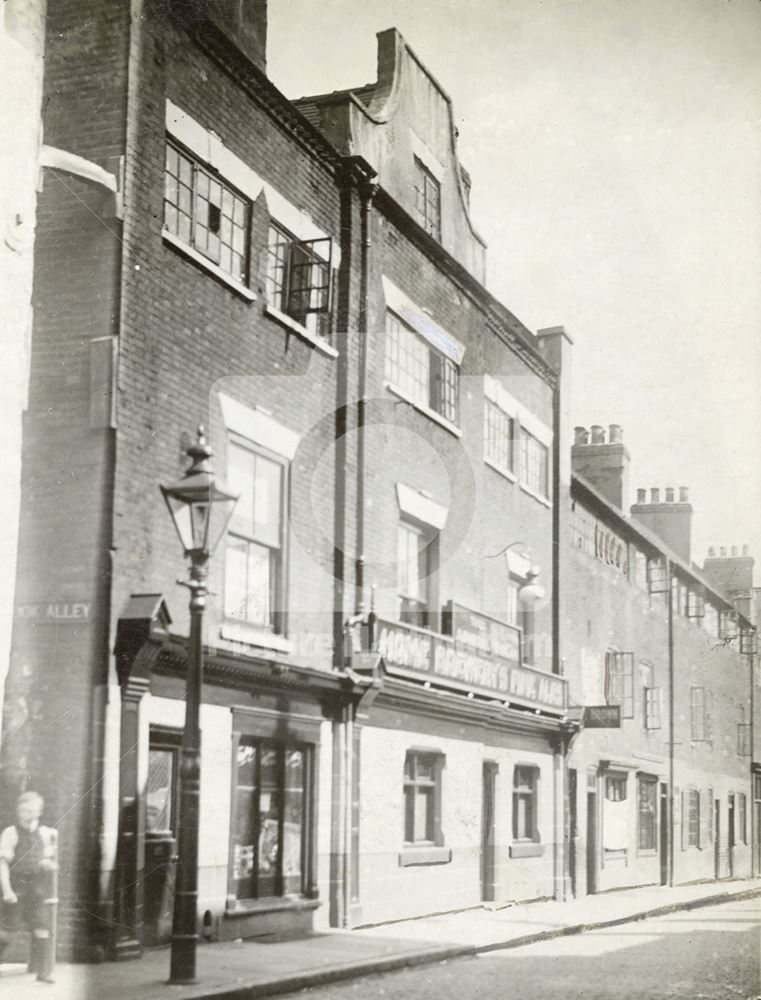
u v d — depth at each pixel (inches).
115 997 300.0
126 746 365.7
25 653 371.2
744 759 946.1
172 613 402.0
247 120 462.0
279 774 455.2
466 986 355.6
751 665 940.6
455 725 586.2
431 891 548.7
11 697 367.9
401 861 524.1
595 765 755.4
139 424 392.8
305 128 493.7
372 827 503.5
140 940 362.9
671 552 863.1
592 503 791.1
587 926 532.7
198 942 399.2
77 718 362.6
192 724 336.2
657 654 848.3
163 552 399.5
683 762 872.3
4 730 365.1
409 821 547.5
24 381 384.2
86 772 358.3
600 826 757.9
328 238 496.4
